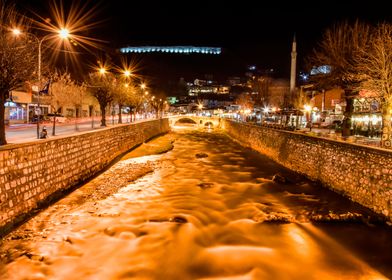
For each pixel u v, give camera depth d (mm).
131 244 14656
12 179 15688
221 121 111000
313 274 12492
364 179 19469
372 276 12367
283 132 36125
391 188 16922
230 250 14312
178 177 28656
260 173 30953
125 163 34188
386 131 23422
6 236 14789
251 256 13773
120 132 39094
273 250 14336
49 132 31484
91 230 15930
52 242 14453
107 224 16719
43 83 39031
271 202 21281
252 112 103375
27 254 13258
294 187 25172
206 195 22875
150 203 20562
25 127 39000
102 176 27531
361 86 27578
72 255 13500
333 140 24125
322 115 57344
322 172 25406
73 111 62500
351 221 17438
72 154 23359
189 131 95312
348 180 21359
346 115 33094
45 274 12078
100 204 19891
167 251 14109
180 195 22703
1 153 14906
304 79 80625
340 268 12914
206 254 13898
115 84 50000
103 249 14109
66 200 20406
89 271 12391
